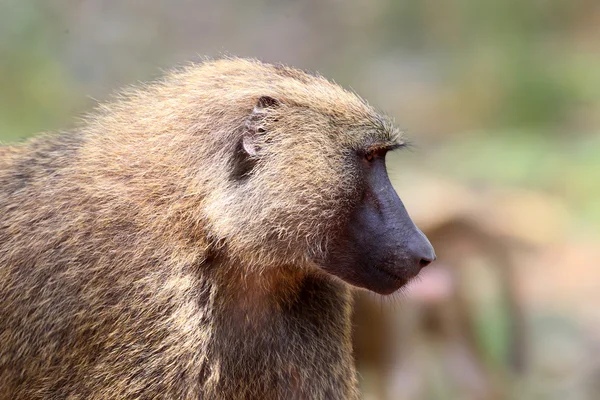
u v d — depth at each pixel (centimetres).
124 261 852
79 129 1003
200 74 977
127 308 844
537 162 3209
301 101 921
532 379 1830
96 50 2970
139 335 843
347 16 4050
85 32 2980
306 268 930
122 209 873
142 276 851
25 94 2747
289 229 908
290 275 938
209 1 3466
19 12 2875
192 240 882
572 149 3356
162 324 847
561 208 2875
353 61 3950
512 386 1797
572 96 3919
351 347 996
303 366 938
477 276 1930
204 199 889
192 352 855
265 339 927
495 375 1764
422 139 3650
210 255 895
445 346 1706
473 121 3847
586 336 2042
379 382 1553
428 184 2144
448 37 4259
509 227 1883
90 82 2908
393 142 941
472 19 4278
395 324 1555
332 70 3847
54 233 878
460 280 1733
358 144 924
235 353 912
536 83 3938
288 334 939
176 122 926
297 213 907
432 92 3950
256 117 907
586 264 2544
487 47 4156
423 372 1650
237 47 3472
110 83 2912
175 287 858
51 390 856
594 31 4516
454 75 4053
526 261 2439
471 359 1720
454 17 4284
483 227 1764
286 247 912
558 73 4028
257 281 918
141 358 842
